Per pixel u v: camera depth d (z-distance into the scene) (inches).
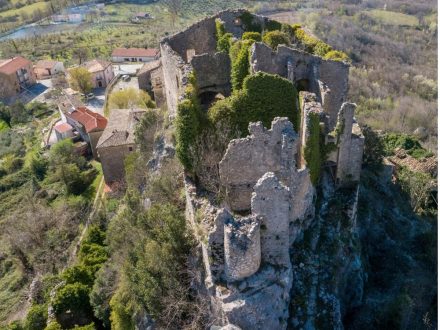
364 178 1610.5
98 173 2482.8
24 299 1691.7
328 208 1198.9
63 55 5059.1
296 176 1015.6
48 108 3821.4
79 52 4926.2
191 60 1551.4
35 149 3034.0
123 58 4547.2
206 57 1563.7
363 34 3742.6
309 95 1186.0
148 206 1295.5
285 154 996.6
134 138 1971.0
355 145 1210.0
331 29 3759.8
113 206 1790.1
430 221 1662.2
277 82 1198.3
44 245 1914.4
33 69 4547.2
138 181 1660.9
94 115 2778.1
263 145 1004.6
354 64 3366.1
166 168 1369.3
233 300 903.1
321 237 1127.0
